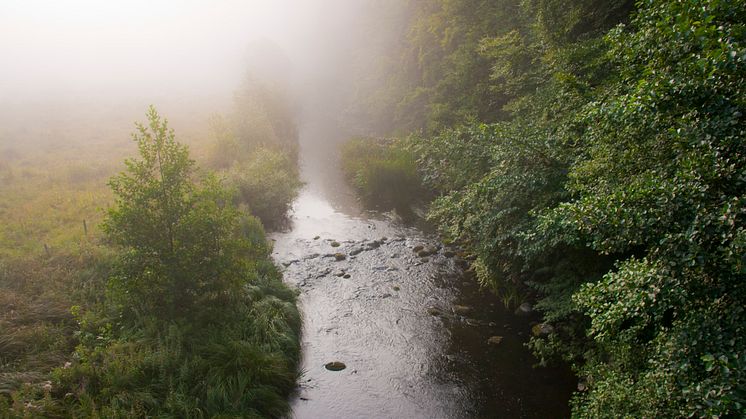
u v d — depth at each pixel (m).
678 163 4.29
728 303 3.84
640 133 4.90
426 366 7.66
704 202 3.75
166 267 7.23
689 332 3.99
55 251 9.57
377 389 7.14
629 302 4.17
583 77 8.86
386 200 16.42
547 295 8.80
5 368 6.28
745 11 3.81
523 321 8.81
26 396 5.66
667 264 3.99
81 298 8.03
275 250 12.32
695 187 3.76
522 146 8.23
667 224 3.93
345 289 10.23
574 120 7.14
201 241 7.55
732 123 3.76
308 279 10.68
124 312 7.59
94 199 13.25
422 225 14.14
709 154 3.76
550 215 6.19
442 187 15.61
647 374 4.47
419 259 11.69
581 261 7.42
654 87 4.14
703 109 3.98
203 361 6.66
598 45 8.98
